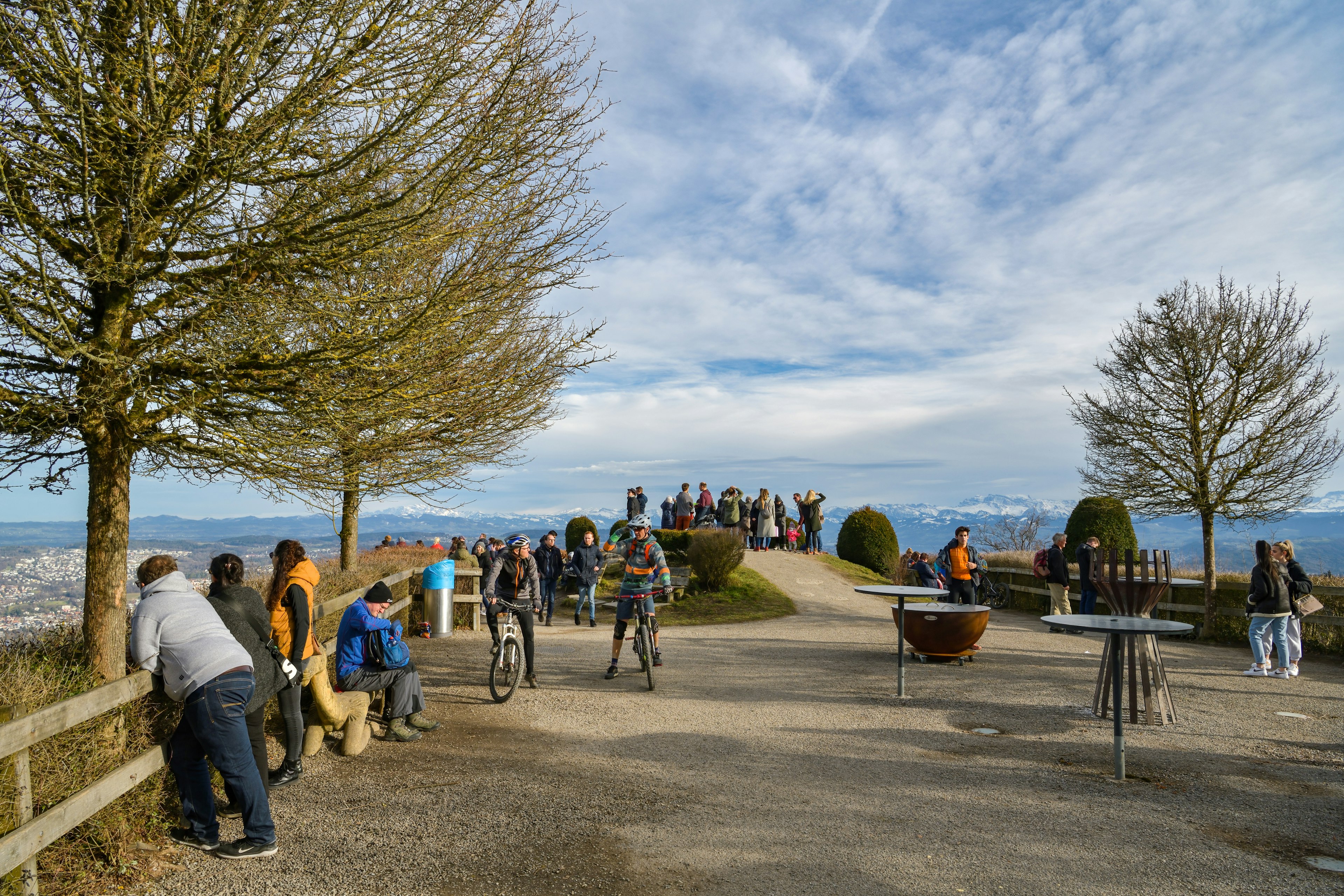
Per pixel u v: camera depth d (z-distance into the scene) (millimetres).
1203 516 14148
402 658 6832
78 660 4898
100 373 4633
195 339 4762
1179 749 6621
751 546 28547
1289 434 13492
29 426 4633
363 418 5359
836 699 8586
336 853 4457
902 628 8758
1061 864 4344
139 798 4367
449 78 4922
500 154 5359
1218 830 4844
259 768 4820
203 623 4355
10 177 4137
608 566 24094
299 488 5453
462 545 15750
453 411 6926
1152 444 14211
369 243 5055
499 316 6387
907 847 4570
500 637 8516
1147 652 7566
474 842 4621
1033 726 7438
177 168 4715
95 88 4273
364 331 5273
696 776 5914
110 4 4418
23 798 3389
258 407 5156
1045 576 14789
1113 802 5340
